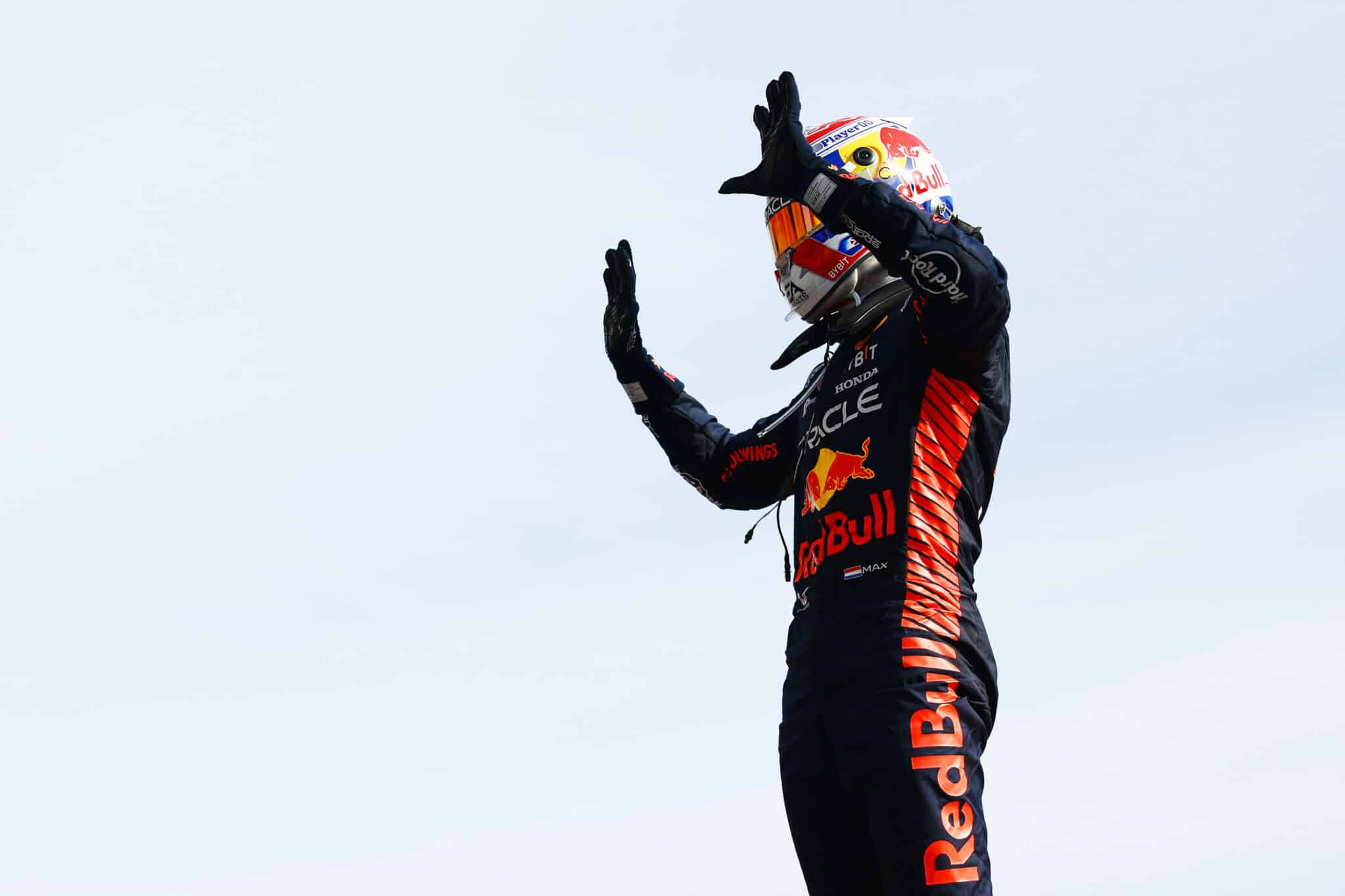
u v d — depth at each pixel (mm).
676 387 18000
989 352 13016
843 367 14125
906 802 11977
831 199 12617
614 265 17938
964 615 12906
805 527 13727
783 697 13367
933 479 13055
